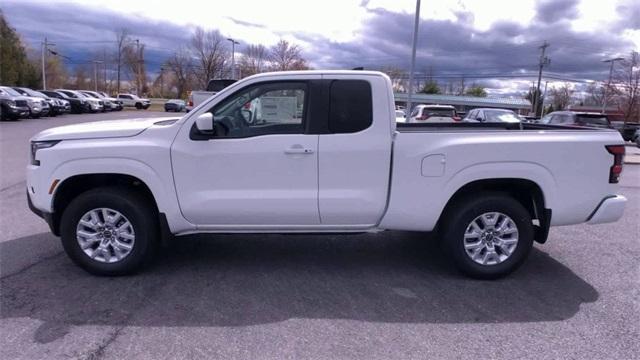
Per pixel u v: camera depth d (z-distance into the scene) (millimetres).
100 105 40062
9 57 48938
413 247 5559
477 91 81375
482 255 4523
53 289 4176
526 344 3375
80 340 3324
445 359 3164
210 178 4328
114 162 4262
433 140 4352
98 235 4422
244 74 62562
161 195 4324
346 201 4367
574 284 4504
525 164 4348
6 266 4691
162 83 88625
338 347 3287
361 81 4348
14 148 13625
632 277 4695
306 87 4355
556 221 4492
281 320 3680
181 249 5363
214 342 3332
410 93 18641
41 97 29969
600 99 63219
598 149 4414
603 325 3678
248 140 4305
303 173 4336
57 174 4285
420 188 4371
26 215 6559
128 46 81562
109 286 4270
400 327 3596
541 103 64875
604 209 4477
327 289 4305
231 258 5094
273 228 4500
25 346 3230
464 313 3852
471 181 4379
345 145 4305
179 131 4324
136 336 3395
